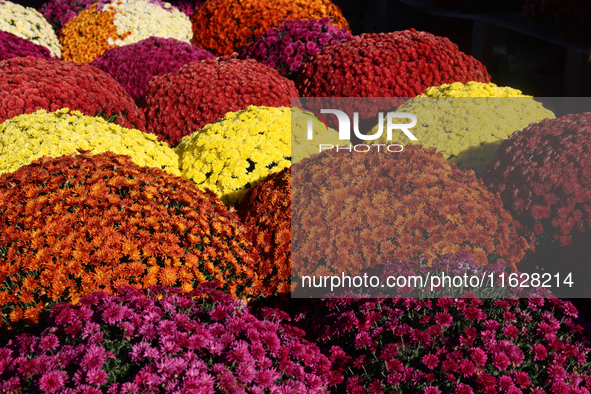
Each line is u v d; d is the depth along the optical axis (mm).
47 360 1772
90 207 2508
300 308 2561
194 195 2859
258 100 5090
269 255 2863
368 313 2262
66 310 1913
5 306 2176
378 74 5383
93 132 3627
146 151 3742
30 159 3367
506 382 1946
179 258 2436
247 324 2018
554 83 8508
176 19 8281
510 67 9383
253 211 3186
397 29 13047
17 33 7301
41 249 2254
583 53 7711
